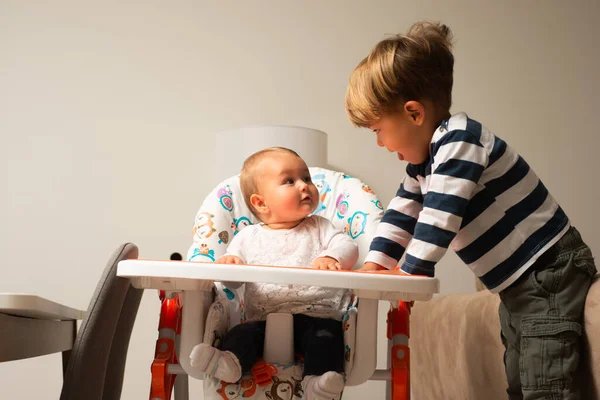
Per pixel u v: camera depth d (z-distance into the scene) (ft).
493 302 4.76
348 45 9.18
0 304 2.47
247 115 8.93
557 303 3.68
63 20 8.85
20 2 8.81
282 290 4.00
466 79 9.36
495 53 9.48
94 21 8.89
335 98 9.07
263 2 9.12
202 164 8.80
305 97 9.03
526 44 9.57
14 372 8.23
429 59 3.95
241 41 9.05
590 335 3.56
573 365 3.58
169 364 3.73
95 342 3.28
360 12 9.25
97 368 3.31
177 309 3.96
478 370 4.96
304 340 3.66
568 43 9.66
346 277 3.00
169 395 3.87
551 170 9.39
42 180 8.57
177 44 8.96
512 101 9.43
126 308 4.04
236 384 3.50
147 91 8.84
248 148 7.68
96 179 8.64
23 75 8.71
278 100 8.99
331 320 3.81
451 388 5.62
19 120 8.64
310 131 7.68
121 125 8.76
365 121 4.06
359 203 4.73
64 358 4.28
